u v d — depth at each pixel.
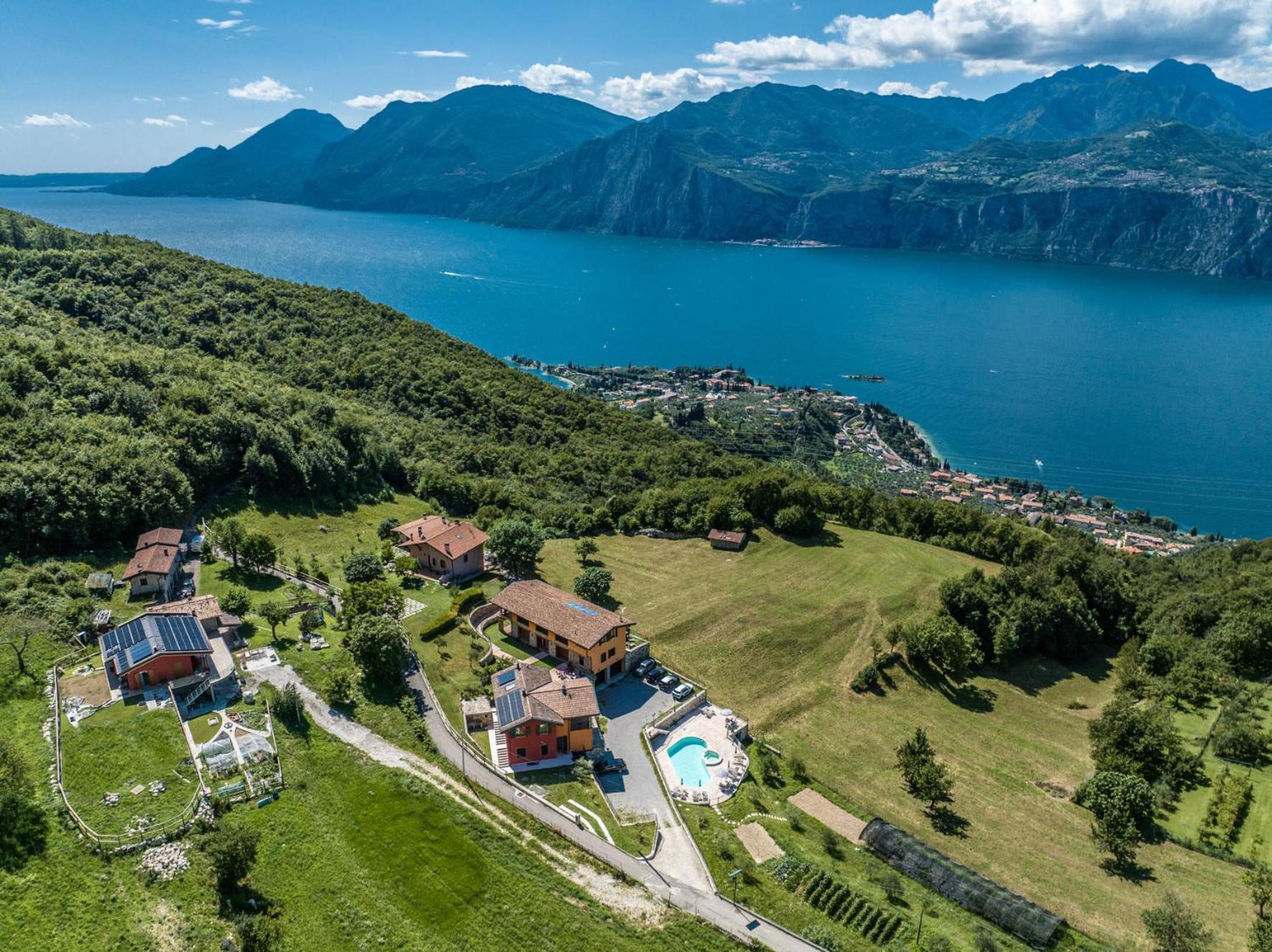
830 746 88.19
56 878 54.59
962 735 94.19
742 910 59.81
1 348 125.06
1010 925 61.19
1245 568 158.75
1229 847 73.31
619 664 95.81
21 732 67.56
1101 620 132.88
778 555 137.88
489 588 112.25
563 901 58.62
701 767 80.12
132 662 74.69
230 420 132.12
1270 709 97.38
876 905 61.44
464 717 80.69
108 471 106.19
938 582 130.50
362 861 60.34
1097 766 87.31
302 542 122.31
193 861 57.59
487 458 183.00
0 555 92.12
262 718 73.88
